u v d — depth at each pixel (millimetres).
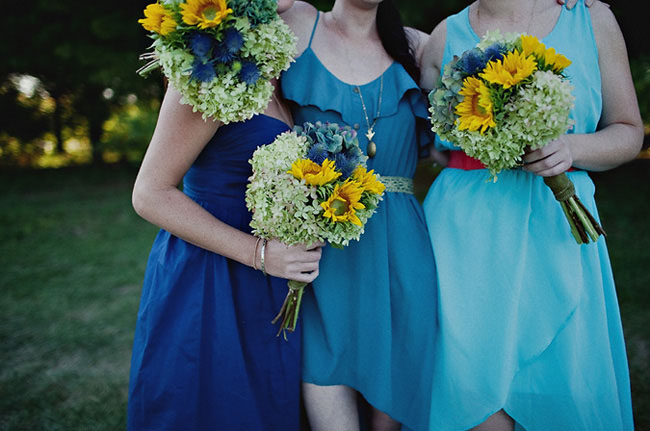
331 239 1516
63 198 10281
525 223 1768
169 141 1597
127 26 11125
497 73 1501
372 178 1548
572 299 1741
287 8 1778
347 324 1802
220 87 1467
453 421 1794
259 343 1729
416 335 1821
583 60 1761
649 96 8891
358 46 1872
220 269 1709
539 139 1507
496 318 1763
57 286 5242
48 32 11664
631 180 9711
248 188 1562
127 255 6254
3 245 6809
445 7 7664
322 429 1796
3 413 3119
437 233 1899
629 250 5680
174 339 1679
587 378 1787
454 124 1622
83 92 14656
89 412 3117
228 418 1669
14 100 14875
